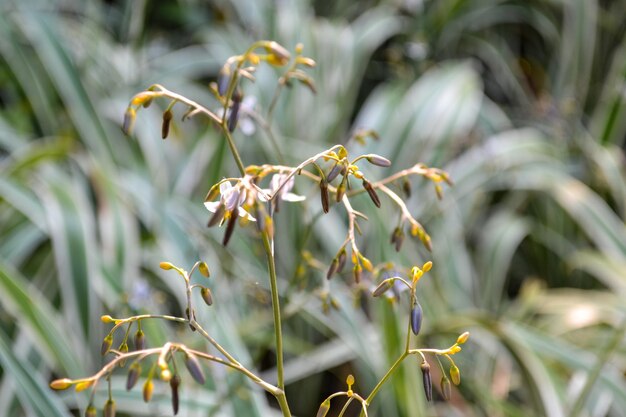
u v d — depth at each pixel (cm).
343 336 87
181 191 112
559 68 161
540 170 128
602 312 104
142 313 79
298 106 128
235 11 159
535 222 131
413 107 126
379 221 96
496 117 143
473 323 90
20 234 96
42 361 84
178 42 156
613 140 138
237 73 58
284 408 57
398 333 79
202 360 78
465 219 121
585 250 124
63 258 86
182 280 91
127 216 94
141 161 114
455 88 130
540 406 89
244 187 53
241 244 99
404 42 158
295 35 139
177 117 127
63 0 155
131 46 142
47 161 102
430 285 101
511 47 170
